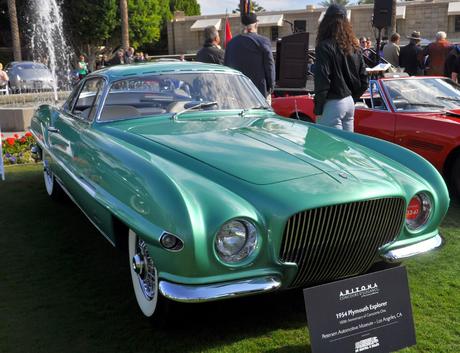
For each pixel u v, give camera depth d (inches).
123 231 128.2
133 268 121.5
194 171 115.9
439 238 128.0
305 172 114.2
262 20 1672.0
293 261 106.0
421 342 112.7
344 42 197.0
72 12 1395.2
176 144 131.0
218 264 99.7
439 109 238.8
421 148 222.1
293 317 124.6
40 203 217.3
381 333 103.4
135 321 122.5
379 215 112.3
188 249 97.0
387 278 105.1
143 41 1589.6
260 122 157.1
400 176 123.5
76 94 189.0
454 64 374.3
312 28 1652.3
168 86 168.2
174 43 1825.8
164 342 113.9
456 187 213.8
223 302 131.2
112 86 162.2
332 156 125.6
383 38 698.8
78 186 148.4
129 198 111.3
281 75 353.7
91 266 153.7
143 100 164.9
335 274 113.6
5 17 1443.2
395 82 250.2
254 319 123.5
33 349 111.2
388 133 234.1
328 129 160.6
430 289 138.0
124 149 125.4
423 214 123.7
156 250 102.3
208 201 101.5
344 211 107.0
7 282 142.8
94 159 135.0
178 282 100.3
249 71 254.7
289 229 103.5
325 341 98.4
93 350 110.9
